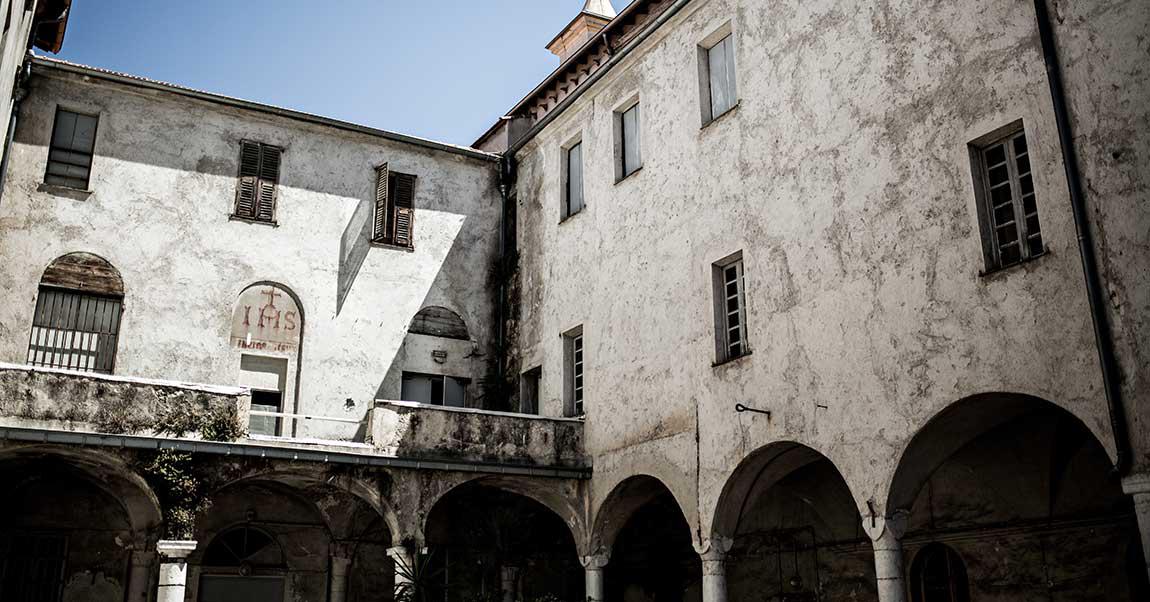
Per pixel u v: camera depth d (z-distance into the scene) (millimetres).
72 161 20688
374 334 22625
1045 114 12734
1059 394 11945
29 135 20266
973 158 13734
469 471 19000
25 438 15523
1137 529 14203
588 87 22156
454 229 24359
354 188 23359
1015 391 12469
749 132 17641
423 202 24141
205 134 21969
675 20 19891
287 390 21531
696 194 18625
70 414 16141
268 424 21203
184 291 20859
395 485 18500
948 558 17203
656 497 20516
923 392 13672
